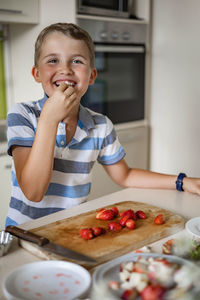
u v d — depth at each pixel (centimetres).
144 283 56
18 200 121
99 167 248
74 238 85
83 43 116
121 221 92
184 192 127
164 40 275
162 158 294
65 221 95
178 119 278
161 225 93
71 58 115
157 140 294
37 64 122
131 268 64
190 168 279
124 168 137
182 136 278
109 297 55
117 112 265
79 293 62
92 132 129
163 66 279
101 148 133
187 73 267
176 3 263
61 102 99
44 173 100
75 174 125
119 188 265
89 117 128
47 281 66
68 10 220
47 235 86
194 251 74
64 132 119
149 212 103
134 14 278
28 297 62
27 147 113
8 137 115
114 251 79
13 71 254
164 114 286
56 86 118
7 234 83
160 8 273
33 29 235
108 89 254
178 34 266
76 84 117
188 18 258
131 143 278
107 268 67
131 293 55
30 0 222
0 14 207
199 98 263
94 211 103
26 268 70
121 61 258
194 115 269
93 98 245
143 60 277
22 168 107
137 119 282
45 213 121
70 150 123
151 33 282
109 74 252
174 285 55
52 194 122
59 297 62
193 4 254
